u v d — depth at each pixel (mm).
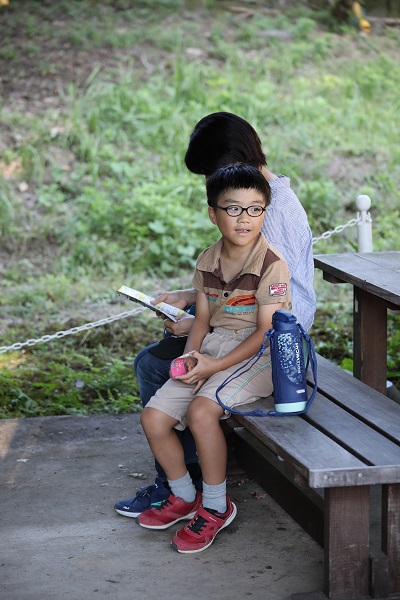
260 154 4547
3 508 4719
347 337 7953
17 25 14680
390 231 10461
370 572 3611
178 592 3803
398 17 16188
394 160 11969
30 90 13211
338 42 14922
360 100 13328
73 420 6113
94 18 15031
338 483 3359
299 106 12898
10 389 6754
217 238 10547
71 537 4348
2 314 8906
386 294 4582
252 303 4211
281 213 4480
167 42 14422
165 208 10711
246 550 4172
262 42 14742
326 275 5480
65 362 7559
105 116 12570
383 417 3957
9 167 11750
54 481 5070
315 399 4207
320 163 11734
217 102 12758
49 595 3793
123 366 7270
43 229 10758
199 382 4156
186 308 4848
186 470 4375
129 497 4824
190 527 4188
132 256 10398
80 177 11617
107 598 3760
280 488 4613
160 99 12961
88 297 9422
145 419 4234
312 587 3824
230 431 5109
